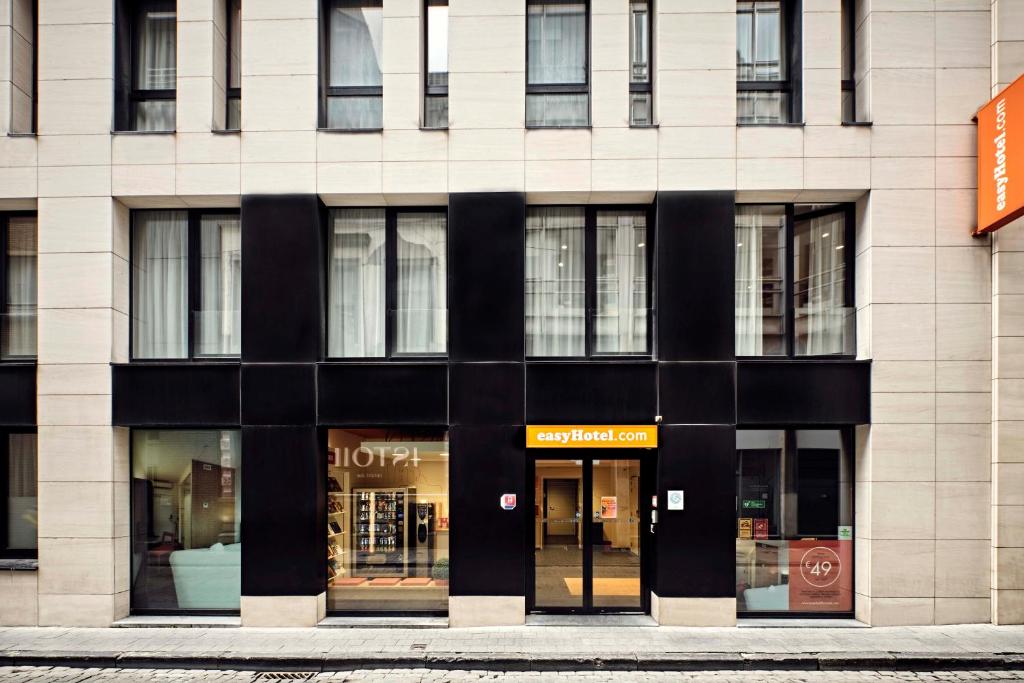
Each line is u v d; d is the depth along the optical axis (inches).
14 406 386.0
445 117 399.9
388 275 399.5
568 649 327.6
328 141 383.2
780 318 399.5
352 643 339.6
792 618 382.9
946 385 370.9
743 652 323.3
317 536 377.1
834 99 378.9
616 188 378.9
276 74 384.2
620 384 377.1
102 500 375.2
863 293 383.9
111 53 387.5
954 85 377.1
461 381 376.5
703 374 375.2
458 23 382.6
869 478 370.9
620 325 400.8
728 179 377.7
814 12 379.6
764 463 389.1
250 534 374.9
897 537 367.9
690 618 367.6
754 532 387.5
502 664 317.4
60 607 372.8
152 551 394.3
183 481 394.9
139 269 407.2
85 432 378.0
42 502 375.9
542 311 401.1
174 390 382.3
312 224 383.2
